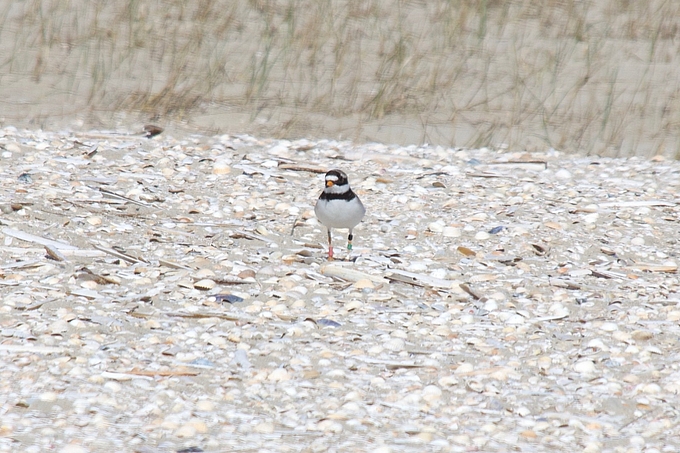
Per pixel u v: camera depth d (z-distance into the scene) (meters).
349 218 11.55
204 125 19.50
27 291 10.41
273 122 19.98
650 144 19.78
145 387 8.24
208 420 7.69
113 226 12.94
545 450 7.37
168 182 15.49
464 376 8.68
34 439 7.23
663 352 9.35
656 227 14.15
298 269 11.59
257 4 25.72
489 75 22.98
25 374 8.32
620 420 7.92
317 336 9.55
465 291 11.10
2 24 23.58
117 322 9.66
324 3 25.97
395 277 11.43
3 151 16.36
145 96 20.61
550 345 9.52
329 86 21.95
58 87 20.73
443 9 26.02
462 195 15.58
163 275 11.18
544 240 13.22
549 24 25.58
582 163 18.27
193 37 23.94
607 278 11.80
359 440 7.43
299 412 7.91
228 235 12.93
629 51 24.38
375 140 19.48
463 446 7.39
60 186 14.60
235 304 10.38
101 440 7.25
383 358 9.08
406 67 23.03
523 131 20.25
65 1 25.12
